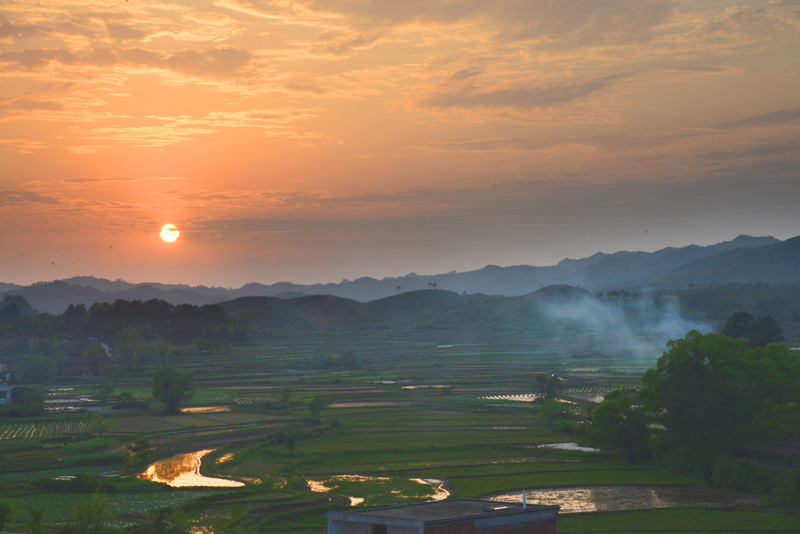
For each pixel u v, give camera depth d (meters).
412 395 168.62
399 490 77.94
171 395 142.75
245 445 109.31
